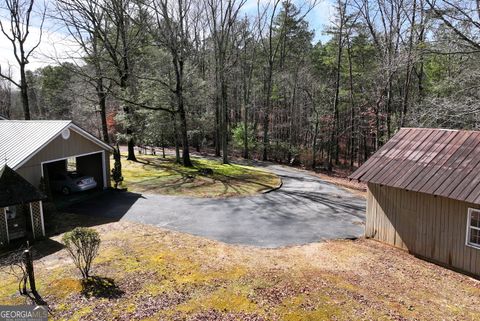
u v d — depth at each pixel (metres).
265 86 42.69
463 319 7.31
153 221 14.00
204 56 37.75
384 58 25.16
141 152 35.97
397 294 8.35
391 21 24.86
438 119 16.14
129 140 28.83
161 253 10.39
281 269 9.49
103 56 29.12
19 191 11.40
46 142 14.98
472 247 10.02
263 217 15.01
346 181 26.34
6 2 24.94
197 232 12.78
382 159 12.90
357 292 8.25
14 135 16.31
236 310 7.16
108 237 11.81
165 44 25.77
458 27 14.94
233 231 13.02
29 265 7.73
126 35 28.06
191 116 28.94
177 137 29.62
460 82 15.45
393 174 11.93
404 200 11.73
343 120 37.84
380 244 12.40
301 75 36.25
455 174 10.70
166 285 8.24
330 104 36.34
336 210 16.62
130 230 12.68
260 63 46.22
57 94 40.94
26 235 11.96
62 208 15.72
